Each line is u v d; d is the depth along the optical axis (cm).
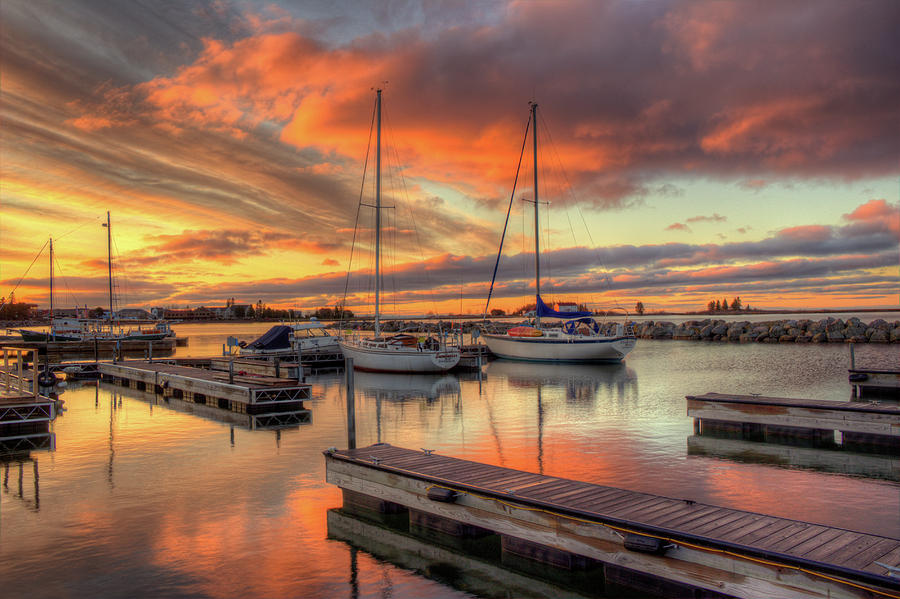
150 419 2131
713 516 790
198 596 772
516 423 1950
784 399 1803
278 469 1396
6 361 2167
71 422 2070
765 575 648
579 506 827
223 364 3903
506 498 876
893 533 941
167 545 938
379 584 814
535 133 4694
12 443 1700
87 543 945
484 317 4900
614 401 2444
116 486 1260
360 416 2144
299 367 3312
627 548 738
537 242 4591
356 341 3966
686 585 705
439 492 944
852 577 596
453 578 835
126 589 789
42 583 805
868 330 6362
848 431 1602
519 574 846
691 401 1852
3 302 6950
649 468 1355
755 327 7306
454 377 3494
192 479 1312
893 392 2412
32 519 1055
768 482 1241
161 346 6550
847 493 1166
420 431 1830
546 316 4491
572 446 1590
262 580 823
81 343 6050
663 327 8306
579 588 798
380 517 1071
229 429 1916
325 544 947
